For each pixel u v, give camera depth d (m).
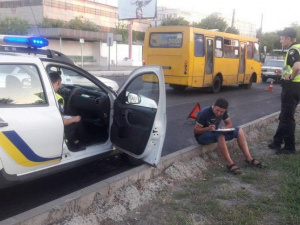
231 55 17.00
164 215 3.96
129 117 4.98
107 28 61.66
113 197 4.17
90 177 5.18
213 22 58.53
